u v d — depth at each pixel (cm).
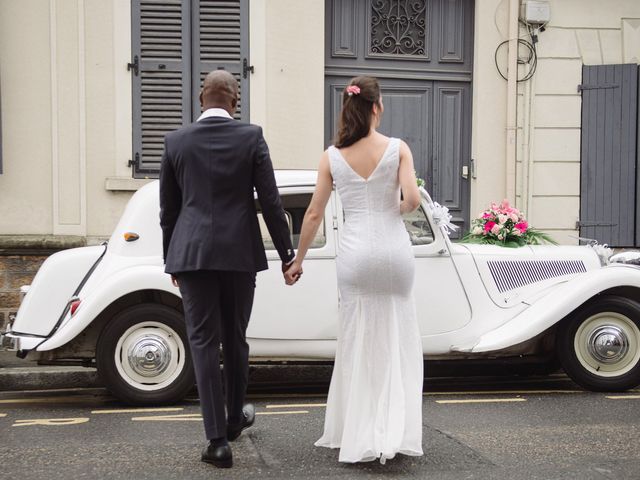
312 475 399
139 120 891
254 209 423
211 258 403
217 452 406
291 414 544
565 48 952
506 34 947
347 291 427
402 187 419
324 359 590
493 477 396
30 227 877
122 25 886
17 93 870
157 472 404
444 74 958
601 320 614
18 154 872
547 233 955
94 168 884
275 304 585
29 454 440
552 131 952
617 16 955
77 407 582
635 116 954
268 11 905
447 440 464
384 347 422
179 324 570
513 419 519
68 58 877
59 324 570
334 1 936
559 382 688
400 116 955
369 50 943
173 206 425
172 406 579
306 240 433
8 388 674
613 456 432
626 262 670
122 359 571
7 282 855
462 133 964
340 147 430
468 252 626
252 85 905
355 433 414
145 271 562
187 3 894
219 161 411
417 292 610
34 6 871
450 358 620
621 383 611
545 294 623
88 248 597
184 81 897
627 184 957
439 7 954
